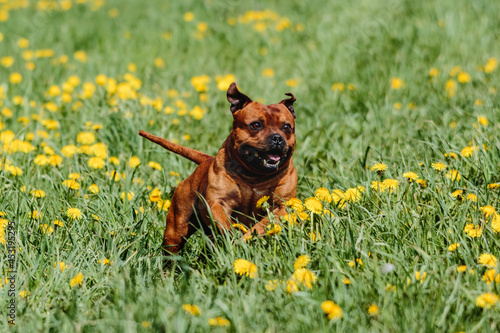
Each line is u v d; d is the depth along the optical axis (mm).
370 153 5910
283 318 3199
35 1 14758
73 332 3186
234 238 3957
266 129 4172
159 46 11094
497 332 3061
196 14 12688
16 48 11000
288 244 3785
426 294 3354
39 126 6781
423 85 8039
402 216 4137
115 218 4578
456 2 10867
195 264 4121
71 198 4926
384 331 3008
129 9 13547
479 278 3525
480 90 7457
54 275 3760
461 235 3898
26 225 4285
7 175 5270
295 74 9398
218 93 8422
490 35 9531
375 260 3486
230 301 3381
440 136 5508
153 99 7902
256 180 4230
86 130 6727
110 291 3645
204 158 4641
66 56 10156
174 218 4434
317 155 5922
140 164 5734
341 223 4098
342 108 7629
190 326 3107
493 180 4703
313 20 11883
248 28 11680
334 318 3104
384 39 9805
